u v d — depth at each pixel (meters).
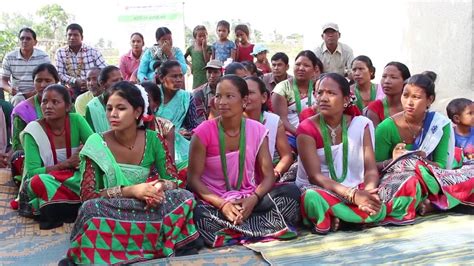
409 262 3.28
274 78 6.65
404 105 4.30
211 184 3.97
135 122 3.74
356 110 4.15
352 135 4.11
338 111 4.05
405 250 3.46
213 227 3.70
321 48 8.00
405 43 9.46
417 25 9.10
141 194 3.44
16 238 3.91
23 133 4.30
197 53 10.18
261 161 3.95
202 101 5.85
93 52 8.14
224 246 3.71
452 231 3.80
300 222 4.09
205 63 10.19
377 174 4.09
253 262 3.39
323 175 4.01
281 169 4.32
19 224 4.20
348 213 3.84
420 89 4.21
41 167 4.29
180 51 8.66
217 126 3.92
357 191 3.76
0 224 4.20
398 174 4.12
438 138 4.32
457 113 4.88
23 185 4.25
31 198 4.21
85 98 5.67
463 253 3.38
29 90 7.62
